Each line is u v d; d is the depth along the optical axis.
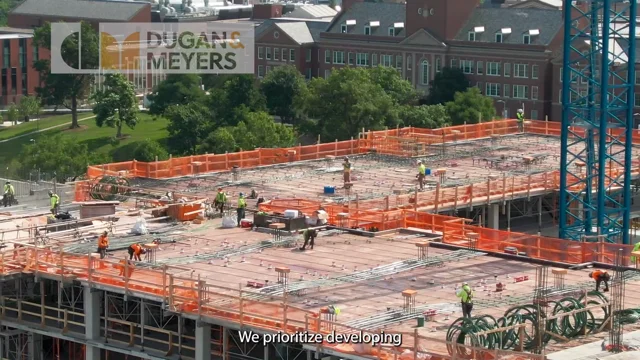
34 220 108.00
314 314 75.50
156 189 121.75
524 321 73.00
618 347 71.06
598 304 76.50
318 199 117.56
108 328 85.94
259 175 130.25
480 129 153.50
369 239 99.50
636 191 135.75
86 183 118.88
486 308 80.00
